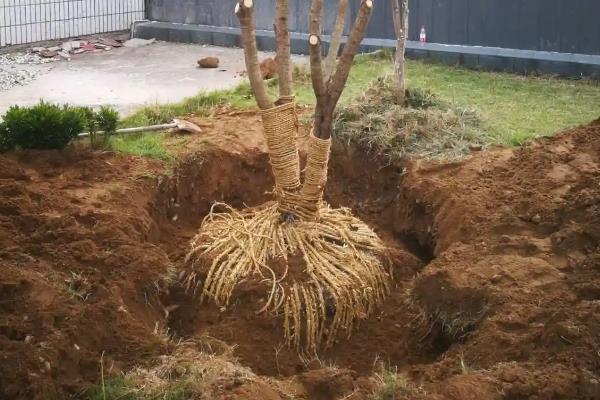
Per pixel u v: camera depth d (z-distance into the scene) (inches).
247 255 198.8
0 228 200.5
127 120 300.5
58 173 244.1
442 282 193.2
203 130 288.7
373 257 208.1
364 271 200.5
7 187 219.3
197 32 531.8
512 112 323.6
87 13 536.7
